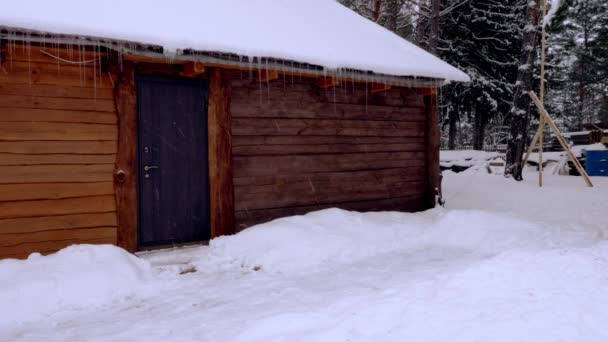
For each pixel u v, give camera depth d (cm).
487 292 331
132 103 548
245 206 645
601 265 361
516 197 1001
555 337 262
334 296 391
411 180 837
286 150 683
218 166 616
